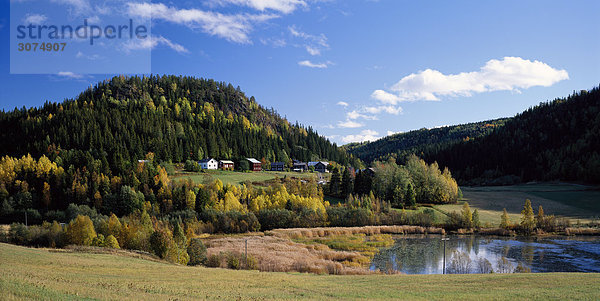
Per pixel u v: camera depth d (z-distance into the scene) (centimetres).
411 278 4138
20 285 2197
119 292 2478
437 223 11206
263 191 13675
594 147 19975
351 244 8819
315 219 11269
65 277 2953
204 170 18112
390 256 7631
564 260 6950
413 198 13150
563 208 12694
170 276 3662
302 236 9938
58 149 17062
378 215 11788
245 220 10731
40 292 2089
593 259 7012
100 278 3127
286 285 3441
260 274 4341
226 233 10312
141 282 3094
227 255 6700
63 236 7338
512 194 15788
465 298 2761
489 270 6281
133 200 11344
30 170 13325
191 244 6206
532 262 6831
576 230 9806
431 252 8000
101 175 12900
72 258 4459
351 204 12419
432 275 4472
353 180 16350
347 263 6856
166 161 18312
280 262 6419
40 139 18412
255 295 2788
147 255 5634
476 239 9462
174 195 11950
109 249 5656
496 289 3212
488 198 15112
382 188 14625
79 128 18962
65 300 1995
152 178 13188
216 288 3059
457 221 10906
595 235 9588
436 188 14462
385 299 2720
